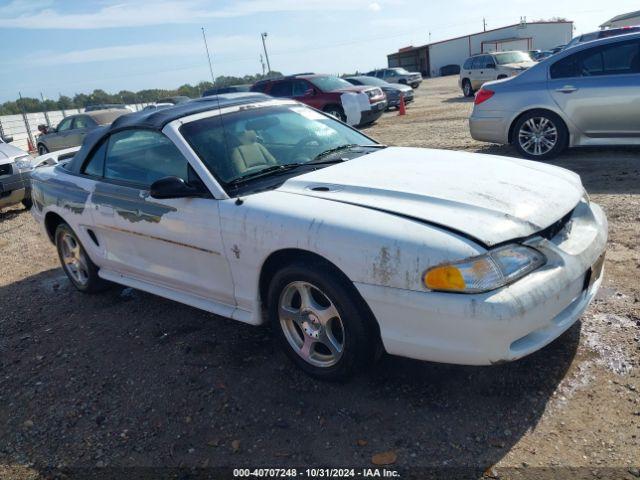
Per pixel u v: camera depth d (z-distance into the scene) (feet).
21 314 15.38
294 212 9.50
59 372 11.86
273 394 10.00
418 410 9.07
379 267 8.39
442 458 8.02
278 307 10.27
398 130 43.47
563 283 8.49
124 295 15.79
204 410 9.82
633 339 10.07
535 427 8.36
